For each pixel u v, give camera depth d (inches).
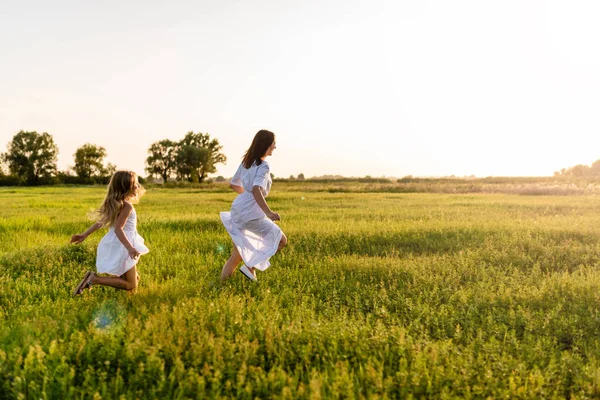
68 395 126.0
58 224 500.4
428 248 349.7
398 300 217.8
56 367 138.3
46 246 333.1
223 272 248.8
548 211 606.9
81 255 309.4
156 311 186.1
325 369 138.9
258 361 149.1
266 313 189.2
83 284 210.8
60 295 227.6
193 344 146.8
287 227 430.9
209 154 4456.2
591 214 569.9
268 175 235.6
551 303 212.5
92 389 128.8
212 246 347.9
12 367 139.4
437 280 249.0
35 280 257.0
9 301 217.6
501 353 161.5
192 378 129.0
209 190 1919.3
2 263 291.9
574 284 233.1
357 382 131.8
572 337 179.3
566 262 299.4
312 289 237.9
